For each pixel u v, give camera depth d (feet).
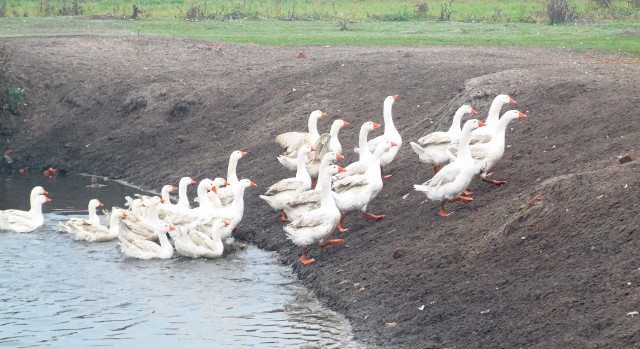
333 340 44.65
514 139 61.62
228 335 45.96
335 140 65.41
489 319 42.01
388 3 161.68
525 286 43.11
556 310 40.52
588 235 44.45
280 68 95.86
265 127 84.17
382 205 59.16
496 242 47.47
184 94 94.94
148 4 160.56
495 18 139.33
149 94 96.48
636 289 39.52
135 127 92.84
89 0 165.27
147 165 86.22
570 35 115.03
